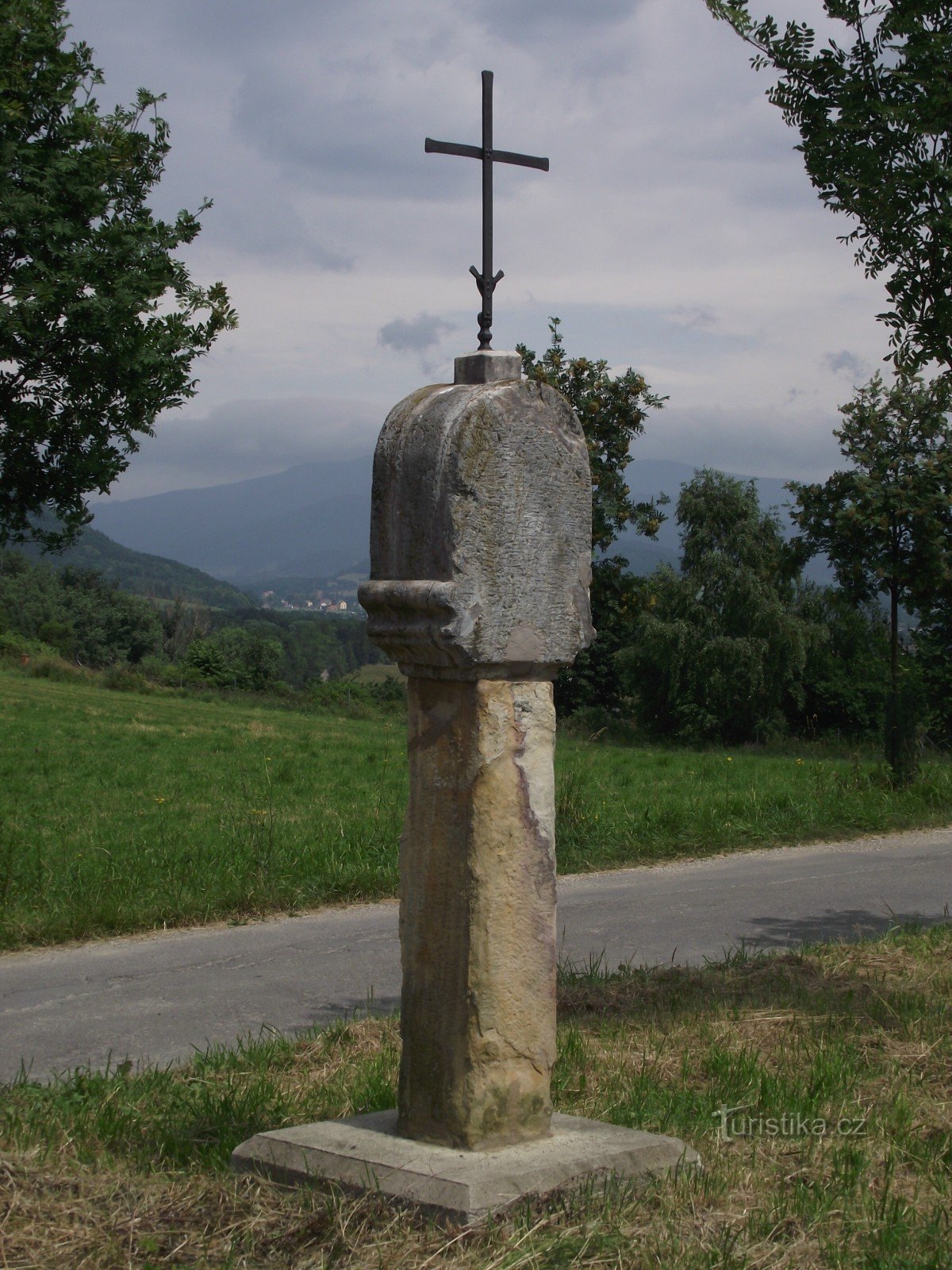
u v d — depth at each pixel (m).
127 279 8.53
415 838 4.48
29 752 24.83
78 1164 4.59
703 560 41.16
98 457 8.83
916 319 7.65
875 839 14.55
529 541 4.39
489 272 4.74
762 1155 4.80
